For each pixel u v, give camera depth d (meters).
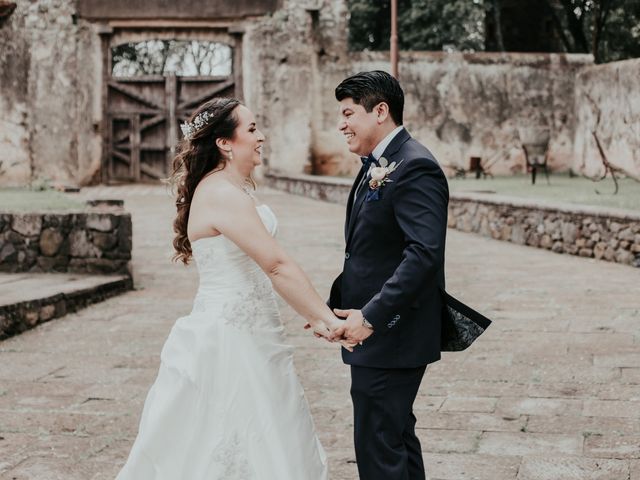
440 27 26.56
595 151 19.75
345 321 2.74
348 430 4.38
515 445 4.09
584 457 3.91
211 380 2.86
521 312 7.05
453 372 5.36
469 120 21.47
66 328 6.83
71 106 20.81
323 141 21.41
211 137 2.96
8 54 20.62
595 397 4.78
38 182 19.73
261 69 21.03
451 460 3.92
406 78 21.31
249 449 2.83
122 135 21.25
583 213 10.29
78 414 4.71
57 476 3.84
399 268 2.70
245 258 2.91
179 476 2.83
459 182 17.75
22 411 4.76
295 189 19.11
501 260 10.03
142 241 11.49
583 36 24.94
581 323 6.59
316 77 21.25
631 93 17.73
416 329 2.84
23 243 8.58
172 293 8.25
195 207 2.92
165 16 20.86
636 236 9.43
